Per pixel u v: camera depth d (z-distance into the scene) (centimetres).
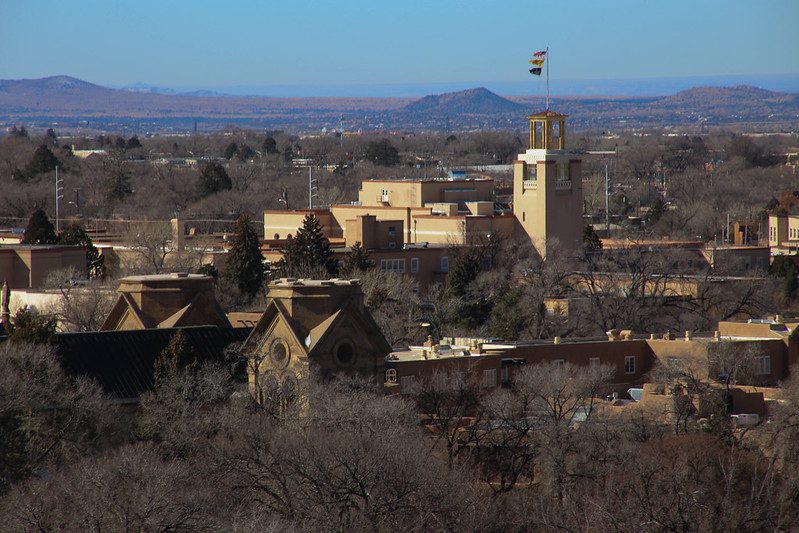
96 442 19875
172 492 17175
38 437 19488
